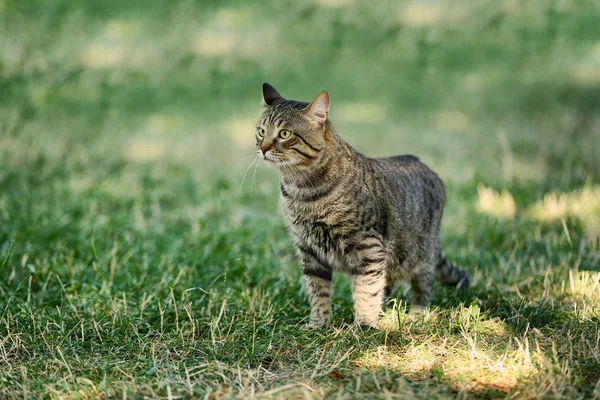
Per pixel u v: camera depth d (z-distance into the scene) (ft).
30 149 45.70
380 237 24.49
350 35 75.36
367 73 68.08
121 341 22.81
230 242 32.68
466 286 27.53
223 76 67.00
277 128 23.89
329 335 22.90
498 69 67.56
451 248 32.89
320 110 23.68
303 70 68.74
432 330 23.26
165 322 24.32
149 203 38.27
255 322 23.57
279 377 20.49
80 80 64.64
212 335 22.45
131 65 68.64
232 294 26.35
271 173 44.86
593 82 62.28
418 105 60.39
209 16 79.36
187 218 36.58
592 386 19.60
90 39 73.72
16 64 66.23
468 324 23.13
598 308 24.73
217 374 20.49
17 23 74.54
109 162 45.78
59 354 21.67
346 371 20.62
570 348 21.30
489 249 32.32
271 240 33.24
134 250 30.50
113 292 26.61
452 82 65.46
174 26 76.74
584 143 47.62
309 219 24.29
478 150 48.08
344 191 23.79
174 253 30.48
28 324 23.54
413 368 20.90
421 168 27.71
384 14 78.84
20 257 29.07
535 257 30.66
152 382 20.13
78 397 19.34
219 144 51.31
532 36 73.20
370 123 55.72
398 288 28.40
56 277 27.71
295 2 81.20
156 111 59.47
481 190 39.01
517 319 23.73
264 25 77.56
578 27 74.23
